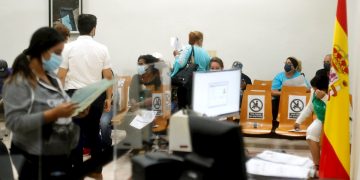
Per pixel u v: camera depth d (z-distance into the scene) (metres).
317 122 4.15
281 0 7.43
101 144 3.95
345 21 2.74
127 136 2.35
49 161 2.39
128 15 7.76
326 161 2.78
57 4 7.58
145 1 7.71
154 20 7.73
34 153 2.33
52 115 2.24
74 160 3.37
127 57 7.81
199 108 2.75
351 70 3.74
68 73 3.85
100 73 3.93
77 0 7.64
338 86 2.75
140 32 7.77
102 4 7.77
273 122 5.64
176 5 7.66
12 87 2.26
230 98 3.05
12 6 7.57
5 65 5.47
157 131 2.47
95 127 3.84
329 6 7.32
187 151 2.21
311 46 7.43
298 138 4.98
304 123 5.17
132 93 2.59
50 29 2.35
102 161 3.67
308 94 5.30
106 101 3.94
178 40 7.24
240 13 7.54
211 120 1.57
